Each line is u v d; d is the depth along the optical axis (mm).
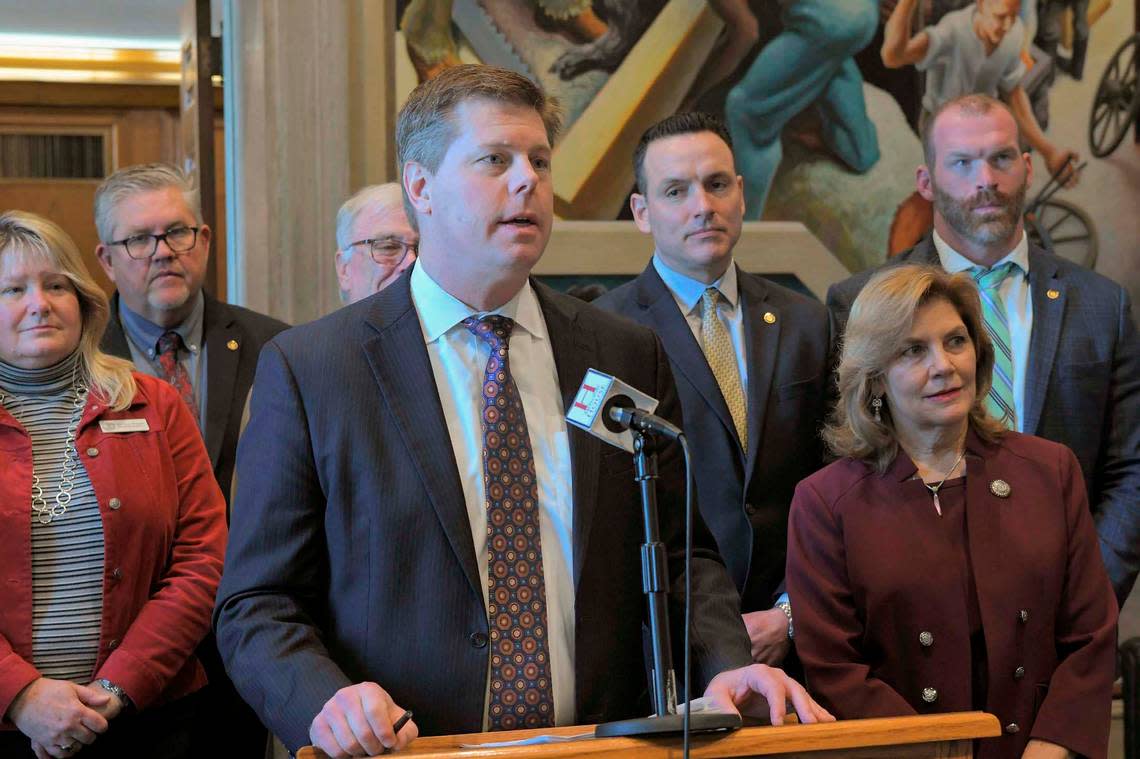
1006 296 3316
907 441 2529
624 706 1978
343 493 1923
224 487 3332
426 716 1866
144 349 3455
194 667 2834
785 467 3023
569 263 4586
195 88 4758
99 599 2676
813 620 2465
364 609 1897
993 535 2438
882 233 4891
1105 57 5055
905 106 4914
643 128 4680
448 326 2020
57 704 2541
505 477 1956
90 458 2736
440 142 1963
